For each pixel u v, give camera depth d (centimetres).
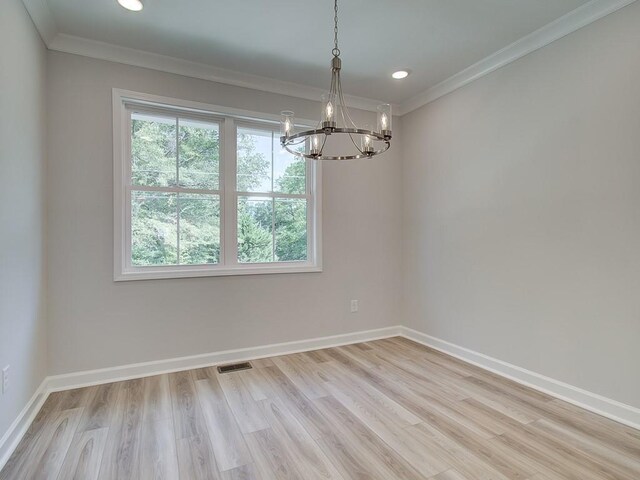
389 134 179
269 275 329
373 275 381
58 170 254
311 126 345
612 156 213
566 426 207
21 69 200
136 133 287
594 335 223
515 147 271
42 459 177
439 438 195
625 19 206
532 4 218
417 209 373
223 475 166
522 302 267
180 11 224
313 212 353
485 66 291
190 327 297
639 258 202
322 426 208
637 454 181
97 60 265
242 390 255
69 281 257
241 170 325
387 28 243
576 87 231
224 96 307
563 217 239
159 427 206
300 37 254
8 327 181
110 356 270
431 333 356
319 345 351
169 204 297
